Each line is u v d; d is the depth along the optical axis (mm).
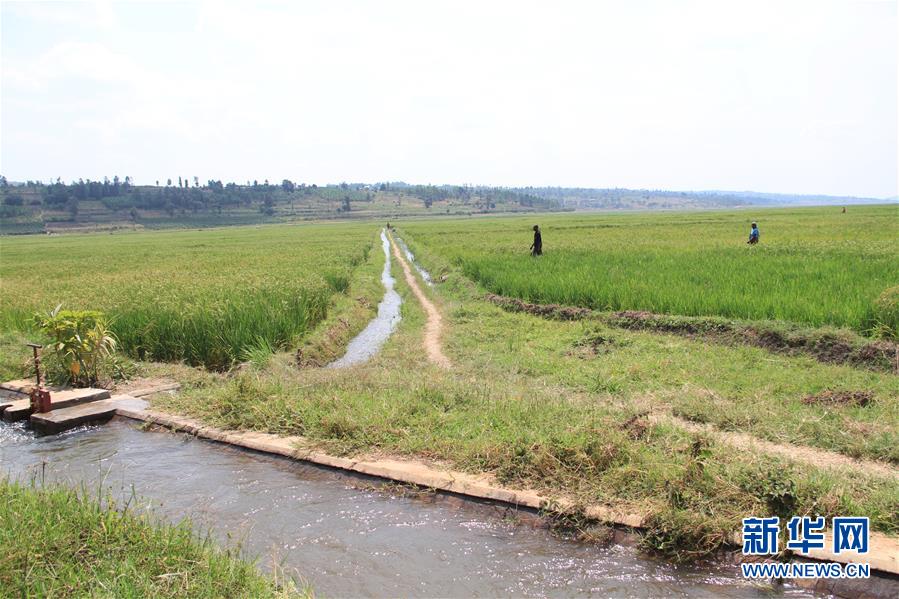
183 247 60469
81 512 5070
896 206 122125
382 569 4848
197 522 5652
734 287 15531
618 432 6547
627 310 15195
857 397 8273
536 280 19203
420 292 25219
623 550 5051
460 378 10016
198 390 9930
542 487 5879
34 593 4020
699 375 9977
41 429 8672
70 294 20219
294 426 7852
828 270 17812
